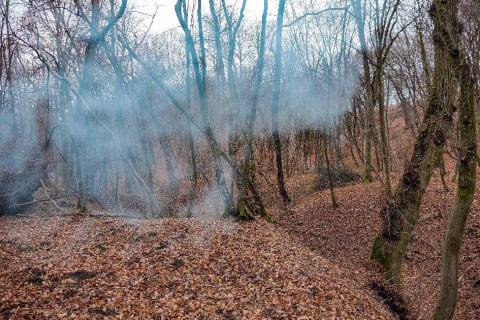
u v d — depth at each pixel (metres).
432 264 11.48
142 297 7.36
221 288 7.86
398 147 20.33
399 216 10.36
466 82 5.74
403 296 9.72
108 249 9.59
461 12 7.23
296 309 7.20
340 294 8.23
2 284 7.56
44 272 8.12
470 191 5.96
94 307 6.86
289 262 9.41
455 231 6.15
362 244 13.18
